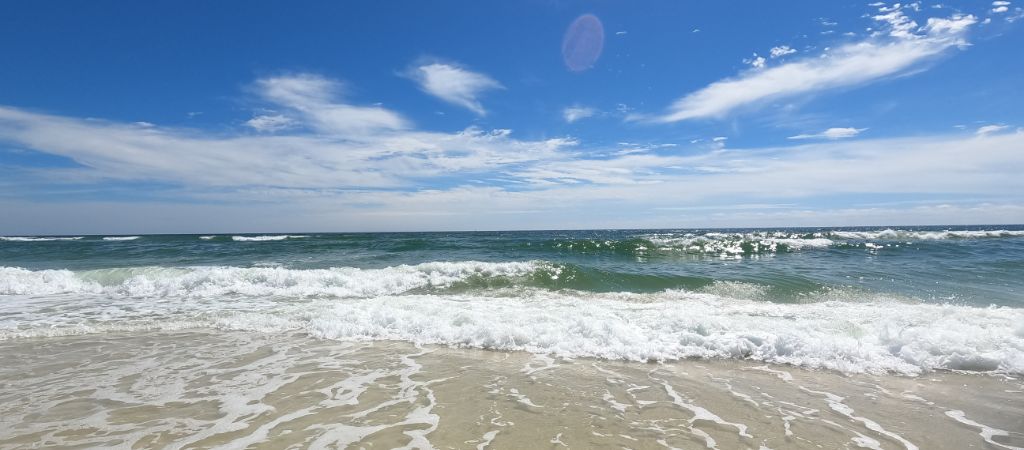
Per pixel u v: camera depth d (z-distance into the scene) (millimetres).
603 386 4996
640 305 9117
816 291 10750
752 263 16078
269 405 4430
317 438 3730
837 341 6078
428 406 4414
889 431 3914
